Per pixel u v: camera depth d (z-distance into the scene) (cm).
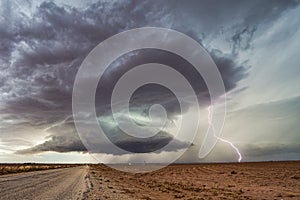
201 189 2712
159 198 2038
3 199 1507
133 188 2772
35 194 1770
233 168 6900
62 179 3394
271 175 4344
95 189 2375
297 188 2788
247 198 2067
